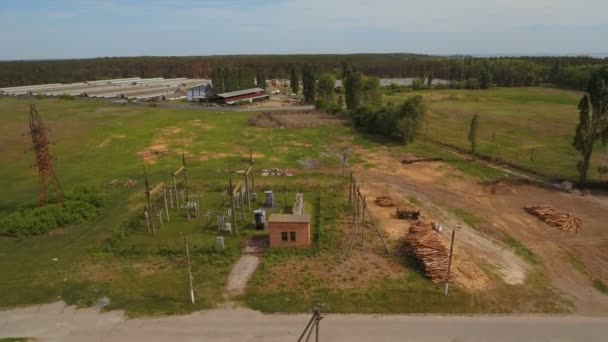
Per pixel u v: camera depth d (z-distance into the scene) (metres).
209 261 28.98
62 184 46.09
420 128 65.00
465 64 175.00
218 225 33.97
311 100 113.00
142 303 24.16
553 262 28.55
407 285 25.61
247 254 30.11
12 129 75.75
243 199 38.47
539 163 50.84
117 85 163.25
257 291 25.28
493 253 29.66
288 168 51.12
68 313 23.36
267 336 21.28
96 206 38.62
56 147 62.41
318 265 28.22
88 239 32.47
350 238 32.09
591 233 32.69
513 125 75.19
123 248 30.73
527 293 24.91
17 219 34.03
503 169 49.62
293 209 34.56
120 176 48.91
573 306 23.70
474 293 24.72
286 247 30.67
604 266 28.00
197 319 22.70
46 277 27.05
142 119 84.88
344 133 70.88
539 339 20.88
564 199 39.84
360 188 43.34
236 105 108.69
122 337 21.31
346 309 23.36
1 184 46.56
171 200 39.28
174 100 121.38
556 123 76.62
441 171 49.16
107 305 24.05
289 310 23.38
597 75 39.47
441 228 33.44
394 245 30.94
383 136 68.06
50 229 34.06
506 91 134.88
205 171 50.34
